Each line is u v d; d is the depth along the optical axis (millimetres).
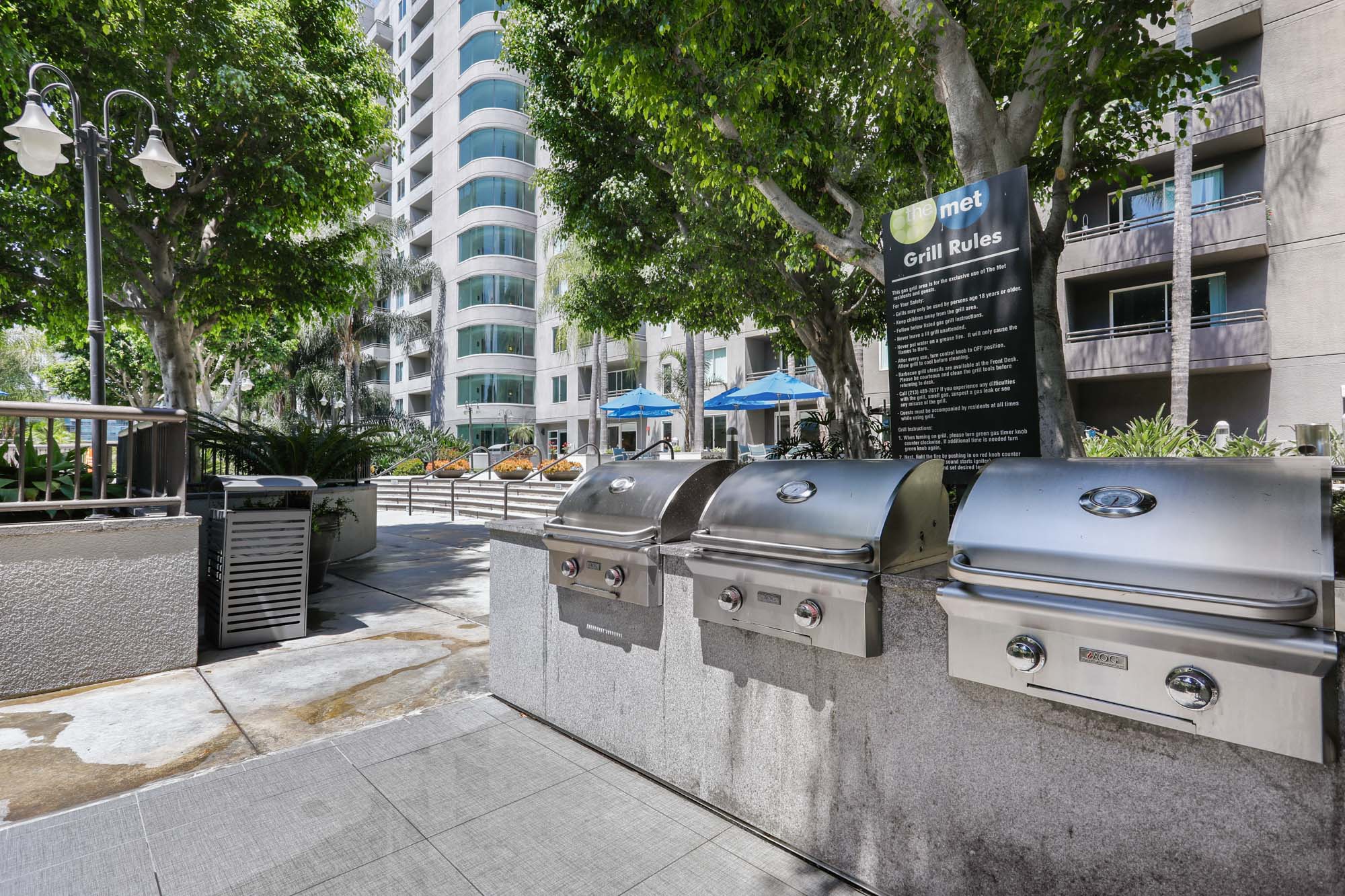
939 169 6984
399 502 16469
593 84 5961
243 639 4410
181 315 8578
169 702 3414
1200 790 1361
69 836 2188
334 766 2689
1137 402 15219
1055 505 1614
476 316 32281
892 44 4289
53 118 6457
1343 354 12273
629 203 9773
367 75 9047
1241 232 12906
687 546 2482
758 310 10461
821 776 2031
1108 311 15336
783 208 5586
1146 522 1439
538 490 13508
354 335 27969
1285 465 1399
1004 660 1589
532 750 2834
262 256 8562
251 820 2289
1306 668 1198
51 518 4078
